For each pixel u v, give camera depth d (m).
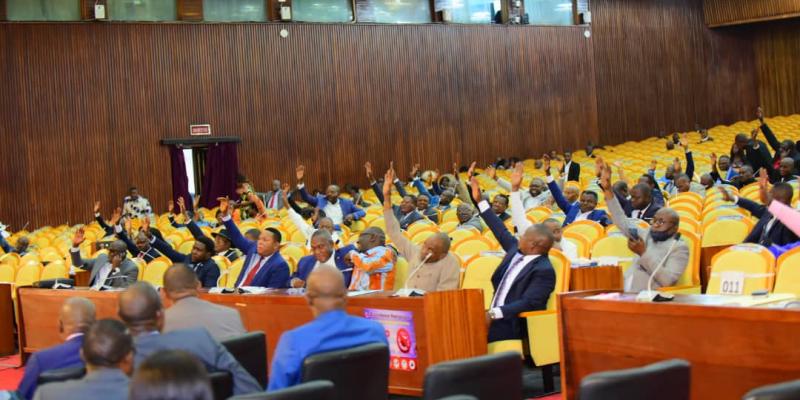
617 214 6.39
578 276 6.12
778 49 26.86
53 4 18.02
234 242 8.60
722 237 7.87
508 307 5.76
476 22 22.39
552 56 23.36
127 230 12.54
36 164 17.73
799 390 2.30
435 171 19.55
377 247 7.11
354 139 20.56
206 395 2.59
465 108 21.97
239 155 19.38
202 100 19.08
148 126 18.59
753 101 27.14
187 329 3.92
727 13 25.95
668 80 25.47
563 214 10.00
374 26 20.97
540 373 6.66
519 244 6.10
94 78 18.20
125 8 18.59
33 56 17.78
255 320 6.65
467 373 3.17
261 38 19.73
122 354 3.33
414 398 5.98
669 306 4.41
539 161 20.72
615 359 4.69
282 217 15.47
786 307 4.05
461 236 9.05
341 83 20.52
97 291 7.91
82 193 18.03
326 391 2.92
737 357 4.13
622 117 24.48
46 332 8.49
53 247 13.88
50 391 3.26
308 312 6.27
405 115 21.20
